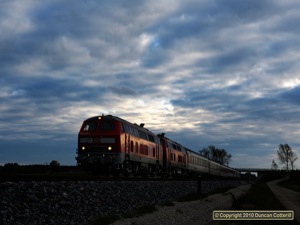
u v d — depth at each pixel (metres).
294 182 117.50
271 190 68.31
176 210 20.67
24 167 32.97
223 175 85.00
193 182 38.41
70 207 13.97
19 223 11.04
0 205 11.45
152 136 36.59
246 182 105.06
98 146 26.64
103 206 16.23
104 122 27.16
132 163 30.55
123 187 20.44
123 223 14.82
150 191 23.52
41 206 12.68
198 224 19.44
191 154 55.50
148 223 16.12
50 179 16.50
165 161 40.91
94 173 27.27
